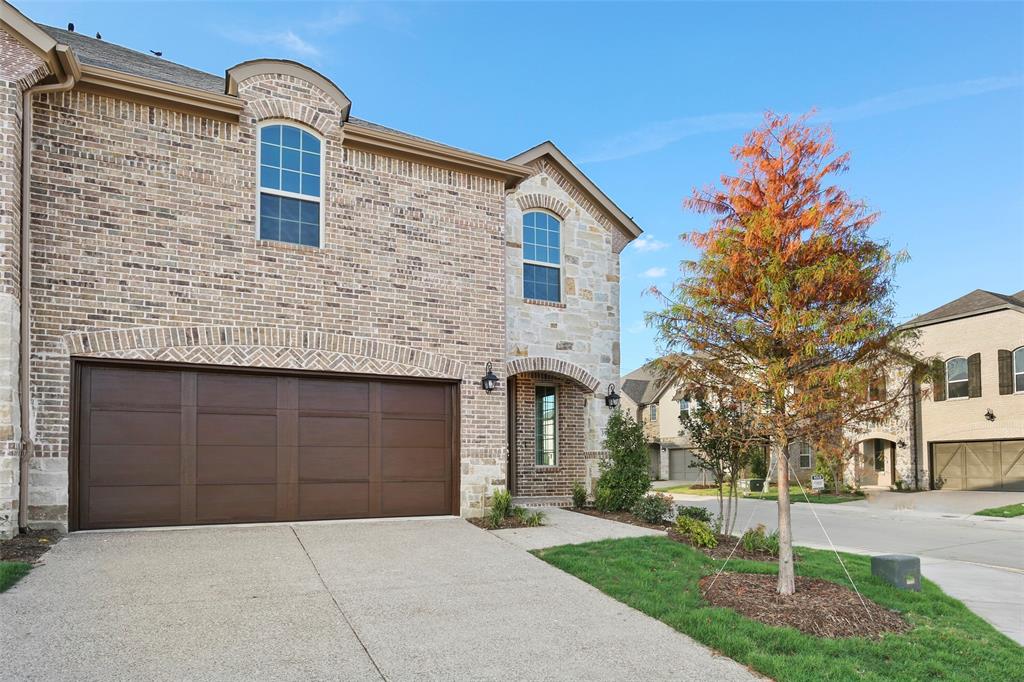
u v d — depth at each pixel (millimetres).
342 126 11555
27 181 8969
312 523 10820
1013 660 6266
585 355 15547
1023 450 25156
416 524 11195
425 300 12094
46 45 8844
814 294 7402
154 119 10133
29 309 8969
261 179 11031
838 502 24359
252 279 10625
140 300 9797
